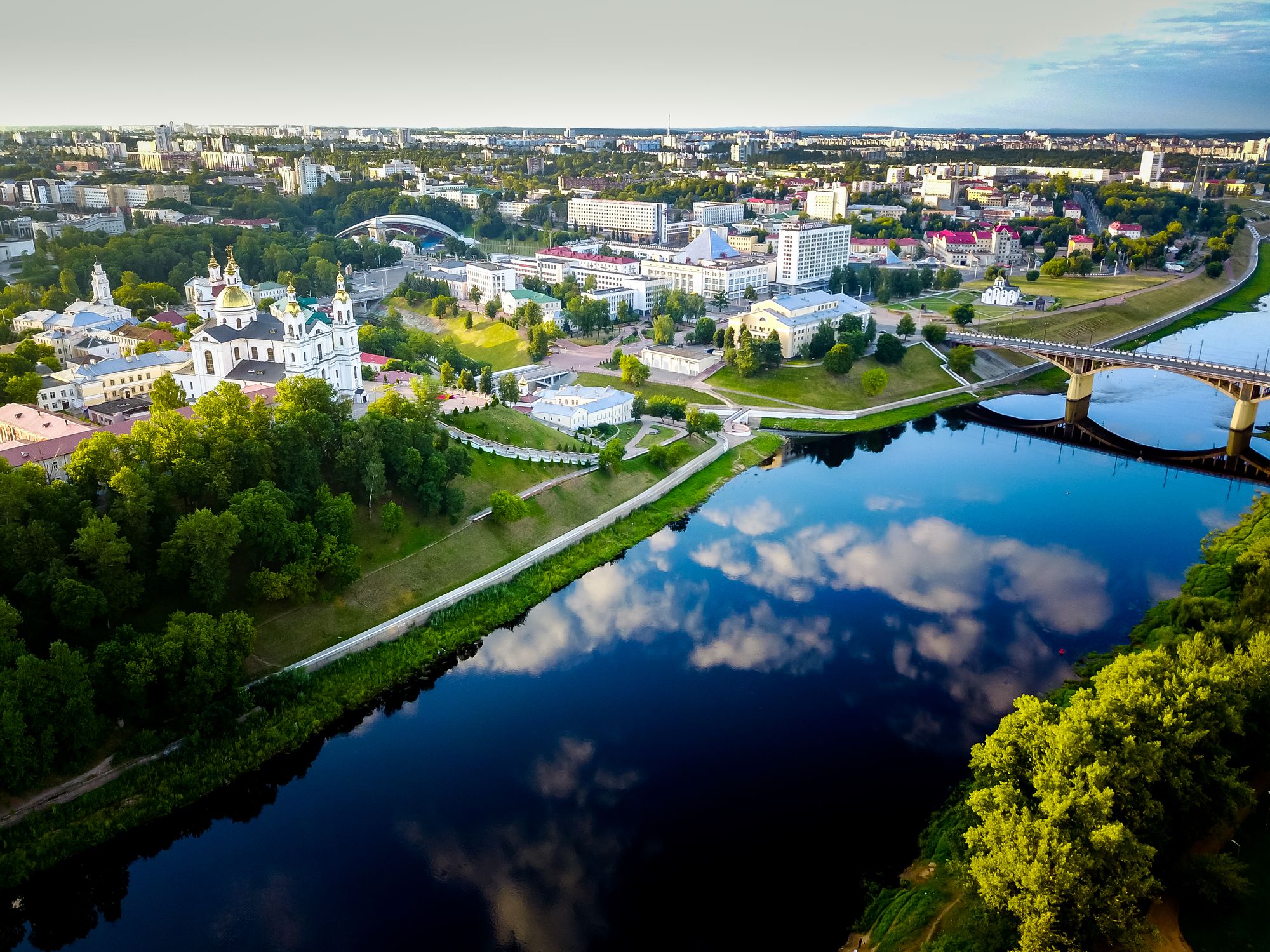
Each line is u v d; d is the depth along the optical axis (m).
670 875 134.75
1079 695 132.62
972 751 140.38
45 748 143.62
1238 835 126.12
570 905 130.50
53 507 172.62
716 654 194.50
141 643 157.88
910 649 193.88
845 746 162.75
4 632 146.88
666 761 160.25
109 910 132.00
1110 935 104.56
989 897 107.19
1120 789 114.06
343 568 193.25
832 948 121.25
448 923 127.88
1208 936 110.25
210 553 174.12
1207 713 125.06
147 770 153.00
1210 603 178.62
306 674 177.25
